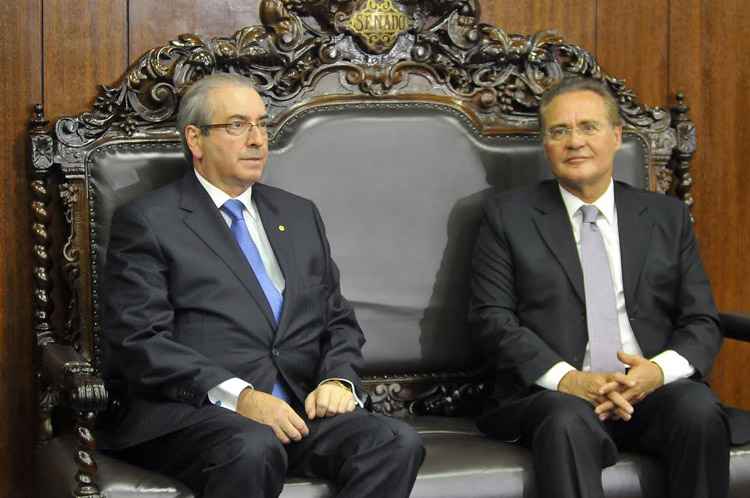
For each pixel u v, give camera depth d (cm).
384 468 269
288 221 317
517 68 362
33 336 345
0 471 346
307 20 351
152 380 283
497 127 357
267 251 313
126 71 339
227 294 298
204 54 337
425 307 345
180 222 301
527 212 331
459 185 349
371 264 341
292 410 279
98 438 301
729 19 401
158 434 281
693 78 399
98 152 330
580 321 322
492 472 284
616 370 321
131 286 292
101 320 327
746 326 331
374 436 273
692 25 398
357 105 348
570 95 327
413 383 347
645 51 394
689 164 378
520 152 355
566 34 387
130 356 286
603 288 323
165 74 334
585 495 279
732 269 406
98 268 327
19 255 343
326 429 282
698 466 289
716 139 402
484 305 327
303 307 307
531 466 287
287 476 282
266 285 307
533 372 310
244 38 341
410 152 347
